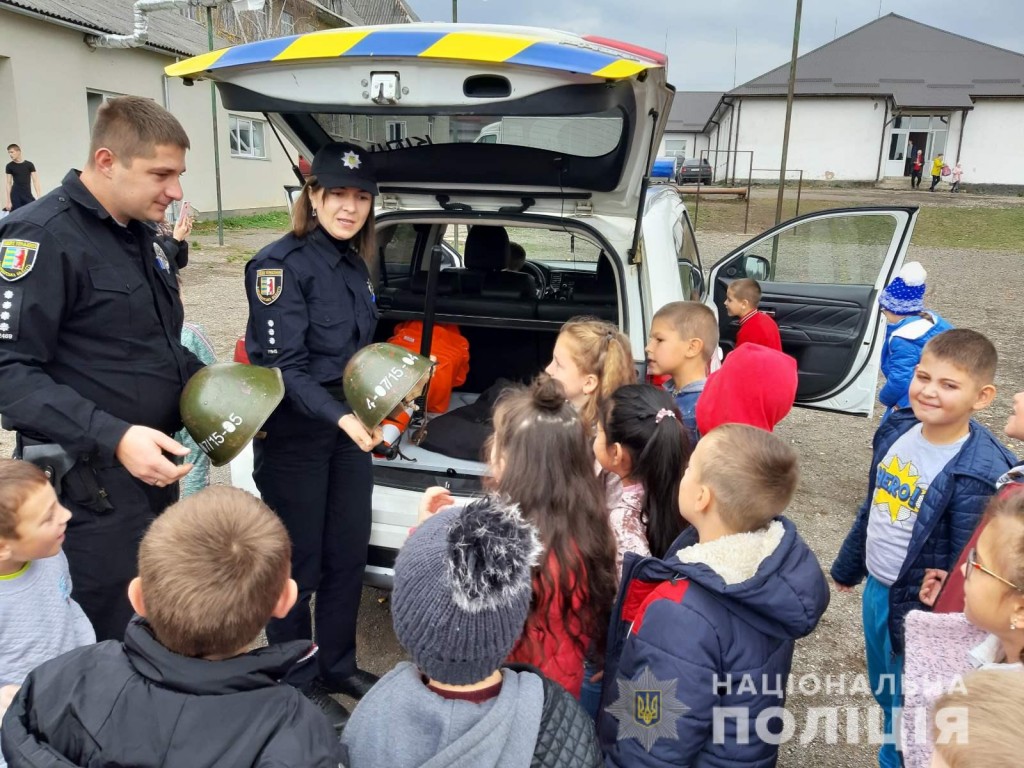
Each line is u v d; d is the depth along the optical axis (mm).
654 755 1394
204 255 12516
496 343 3635
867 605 2092
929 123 32188
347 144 2170
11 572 1628
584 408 2275
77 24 12844
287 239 2193
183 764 1057
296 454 2201
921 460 1943
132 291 1916
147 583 1161
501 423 1661
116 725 1072
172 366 2039
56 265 1771
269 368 2021
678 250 3480
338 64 2049
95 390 1896
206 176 16609
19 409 1728
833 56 33062
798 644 2820
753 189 29531
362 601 3051
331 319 2201
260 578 1181
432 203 3057
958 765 831
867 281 4277
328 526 2340
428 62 1985
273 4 17844
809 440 5121
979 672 922
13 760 1063
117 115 1786
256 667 1141
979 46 33406
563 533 1543
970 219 20734
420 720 1094
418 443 2826
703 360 2475
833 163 32719
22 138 12375
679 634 1390
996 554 1230
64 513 1660
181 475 1808
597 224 2893
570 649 1590
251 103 2211
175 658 1130
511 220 2928
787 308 4359
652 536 1899
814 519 3854
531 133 2529
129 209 1872
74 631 1750
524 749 1086
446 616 1045
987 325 8539
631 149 2457
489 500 1183
